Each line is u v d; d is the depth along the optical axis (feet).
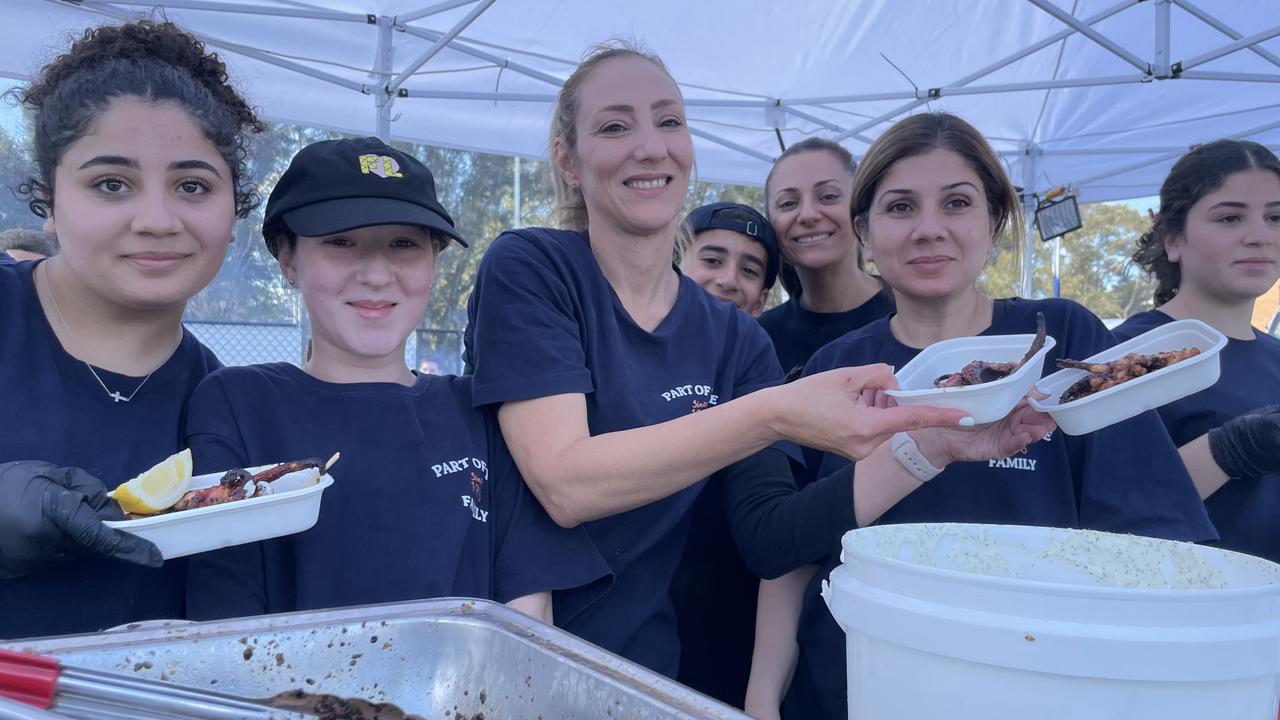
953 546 3.84
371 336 5.39
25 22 15.19
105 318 4.89
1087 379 5.09
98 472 4.71
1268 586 2.68
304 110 20.01
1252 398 7.43
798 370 7.40
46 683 2.55
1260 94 20.97
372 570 4.95
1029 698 2.60
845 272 9.75
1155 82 20.25
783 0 16.71
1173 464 5.58
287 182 5.53
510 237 5.79
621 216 5.70
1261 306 57.11
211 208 4.75
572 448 4.99
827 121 21.48
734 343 6.28
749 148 22.95
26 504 3.88
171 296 4.68
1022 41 18.43
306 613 3.36
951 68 19.43
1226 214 7.55
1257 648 2.56
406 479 5.14
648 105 5.74
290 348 30.27
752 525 5.66
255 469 4.68
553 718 3.04
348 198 5.30
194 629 3.18
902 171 6.14
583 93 5.96
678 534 5.96
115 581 4.64
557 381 5.16
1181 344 5.36
